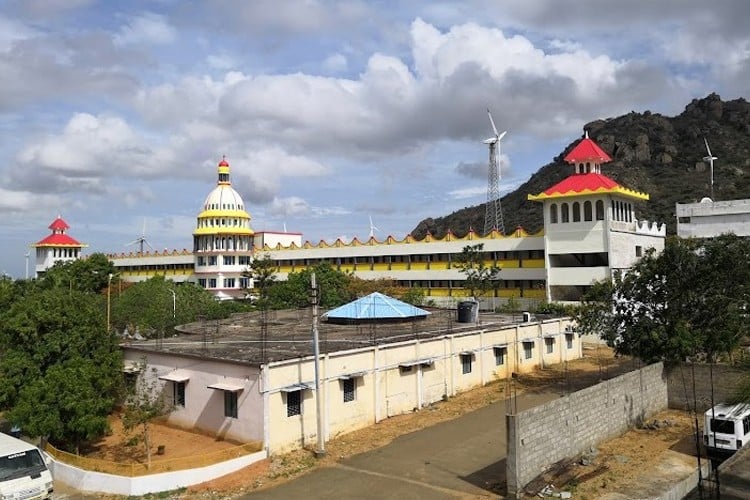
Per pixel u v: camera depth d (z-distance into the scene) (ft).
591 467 81.66
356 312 150.41
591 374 149.48
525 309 218.59
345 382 102.78
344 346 110.11
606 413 93.35
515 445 72.59
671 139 497.46
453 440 97.09
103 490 81.35
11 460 77.92
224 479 82.38
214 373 98.89
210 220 331.16
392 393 111.75
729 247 116.88
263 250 350.23
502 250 250.16
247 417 92.32
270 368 90.74
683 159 464.65
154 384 110.32
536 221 459.73
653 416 107.55
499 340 142.82
